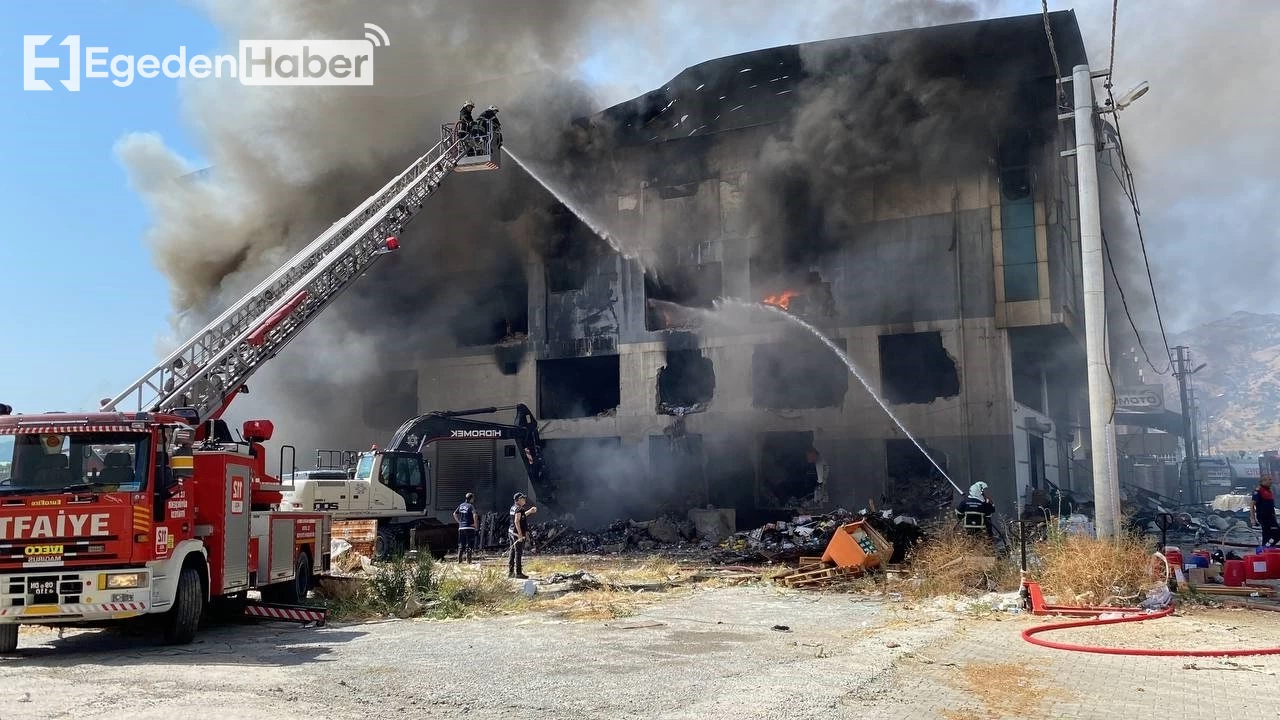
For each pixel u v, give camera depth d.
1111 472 13.72
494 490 31.88
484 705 6.86
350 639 10.57
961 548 14.73
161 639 10.66
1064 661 8.55
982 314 29.58
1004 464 28.72
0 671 8.21
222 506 11.22
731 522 29.30
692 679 7.82
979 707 6.71
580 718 6.45
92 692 7.06
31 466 9.45
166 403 13.73
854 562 15.72
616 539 28.73
